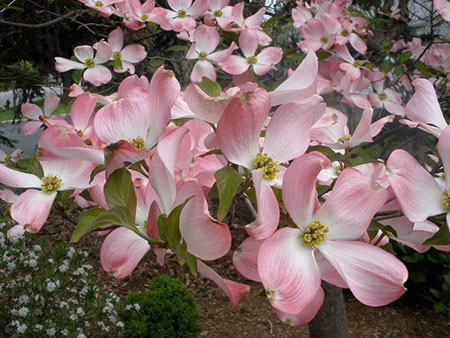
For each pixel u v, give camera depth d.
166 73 0.22
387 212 0.27
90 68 0.62
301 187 0.21
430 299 1.32
